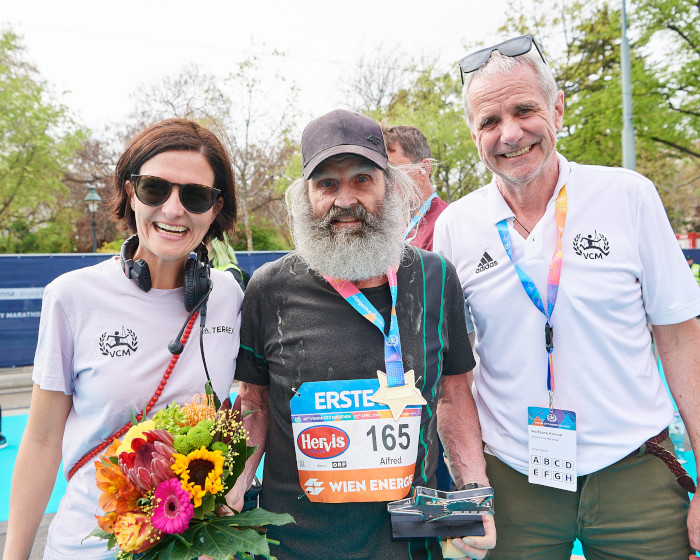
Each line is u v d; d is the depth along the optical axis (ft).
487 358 6.69
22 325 28.14
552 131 6.18
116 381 5.03
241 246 80.89
